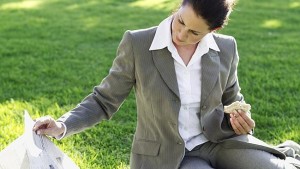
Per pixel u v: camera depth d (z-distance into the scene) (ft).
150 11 34.58
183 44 9.73
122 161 13.71
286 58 23.65
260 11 34.58
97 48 25.58
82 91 19.07
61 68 22.03
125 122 16.40
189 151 10.50
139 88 10.21
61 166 9.04
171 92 9.91
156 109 10.02
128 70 10.16
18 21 31.27
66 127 9.71
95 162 13.57
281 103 17.79
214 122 10.36
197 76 10.17
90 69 21.99
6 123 15.93
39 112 17.02
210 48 10.28
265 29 29.81
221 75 10.39
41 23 30.76
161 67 9.93
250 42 26.78
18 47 25.27
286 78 20.75
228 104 11.00
